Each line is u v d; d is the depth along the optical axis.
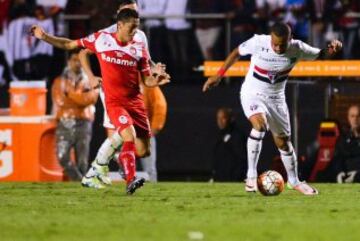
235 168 43.81
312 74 42.38
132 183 31.67
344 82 43.56
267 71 32.19
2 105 50.59
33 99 44.09
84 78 43.47
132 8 32.44
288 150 33.38
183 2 51.22
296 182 33.50
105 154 35.56
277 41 31.39
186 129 48.56
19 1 51.59
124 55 31.67
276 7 50.44
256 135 32.78
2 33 51.75
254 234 22.53
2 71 51.84
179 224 24.39
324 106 46.47
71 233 22.64
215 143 45.81
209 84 33.12
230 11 50.88
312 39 50.06
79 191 34.31
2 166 44.12
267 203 29.89
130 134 31.48
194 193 33.53
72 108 43.59
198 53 51.16
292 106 46.47
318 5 50.34
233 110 48.88
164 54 51.22
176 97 49.06
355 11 50.44
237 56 32.78
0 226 23.95
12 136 44.09
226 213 27.03
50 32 50.94
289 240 21.59
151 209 28.02
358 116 42.47
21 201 30.45
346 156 42.78
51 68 51.69
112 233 22.62
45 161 44.28
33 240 21.52
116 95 31.98
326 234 22.62
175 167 48.47
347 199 31.39
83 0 50.41
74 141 43.78
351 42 50.31
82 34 50.59
